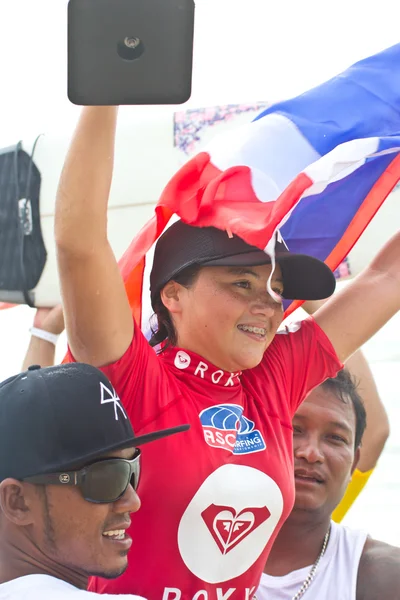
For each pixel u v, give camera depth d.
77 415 2.15
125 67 1.97
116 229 3.97
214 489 2.44
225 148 2.80
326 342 2.91
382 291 3.00
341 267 3.92
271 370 2.79
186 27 1.97
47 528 2.13
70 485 2.12
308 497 3.15
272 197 2.63
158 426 2.47
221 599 2.51
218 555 2.47
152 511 2.42
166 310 2.70
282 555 3.21
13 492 2.12
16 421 2.14
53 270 3.96
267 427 2.64
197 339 2.60
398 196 3.89
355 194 2.96
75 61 1.97
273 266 2.41
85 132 2.25
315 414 3.20
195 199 2.63
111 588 2.48
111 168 2.30
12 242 4.00
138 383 2.48
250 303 2.56
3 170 4.04
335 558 3.23
